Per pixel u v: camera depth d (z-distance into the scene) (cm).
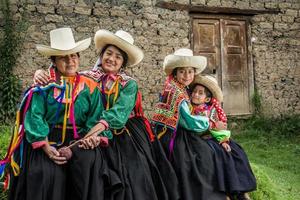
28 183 250
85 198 250
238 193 330
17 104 721
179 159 312
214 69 884
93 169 257
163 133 326
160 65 823
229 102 892
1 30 729
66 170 262
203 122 323
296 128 867
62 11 762
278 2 923
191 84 355
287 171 618
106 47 293
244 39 909
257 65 908
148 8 819
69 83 268
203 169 313
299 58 933
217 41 889
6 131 498
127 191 266
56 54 263
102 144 270
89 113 273
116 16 797
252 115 901
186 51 335
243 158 344
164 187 288
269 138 816
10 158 266
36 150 258
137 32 810
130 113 289
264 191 420
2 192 312
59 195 252
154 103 815
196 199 305
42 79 265
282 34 923
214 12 875
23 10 738
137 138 292
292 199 467
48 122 264
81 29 773
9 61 722
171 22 837
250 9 902
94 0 783
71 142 264
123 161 278
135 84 291
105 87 285
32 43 743
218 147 335
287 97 920
